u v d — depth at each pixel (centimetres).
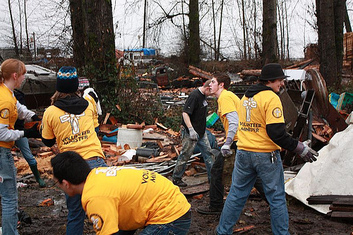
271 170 388
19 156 833
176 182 637
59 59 1430
